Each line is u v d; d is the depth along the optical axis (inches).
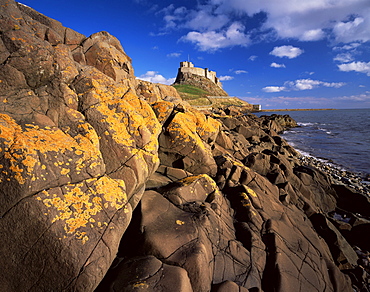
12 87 199.6
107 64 379.6
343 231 399.9
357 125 2448.3
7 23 209.2
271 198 363.9
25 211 150.2
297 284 234.4
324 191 508.4
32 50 210.2
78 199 172.9
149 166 257.1
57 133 197.5
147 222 215.5
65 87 229.5
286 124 2271.2
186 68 6033.5
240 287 197.0
